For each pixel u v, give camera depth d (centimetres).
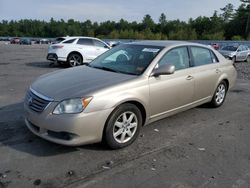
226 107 679
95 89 393
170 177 355
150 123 514
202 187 337
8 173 348
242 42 4034
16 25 13450
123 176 352
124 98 408
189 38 10269
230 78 673
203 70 573
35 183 331
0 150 405
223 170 377
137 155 409
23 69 1283
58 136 384
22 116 549
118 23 12669
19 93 751
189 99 543
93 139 391
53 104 379
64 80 431
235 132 517
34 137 450
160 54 487
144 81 443
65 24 13038
